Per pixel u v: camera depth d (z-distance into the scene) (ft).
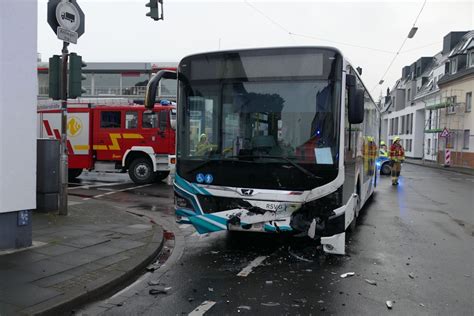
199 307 14.85
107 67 131.13
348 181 22.16
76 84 27.61
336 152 19.48
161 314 14.25
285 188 19.80
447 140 121.70
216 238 25.36
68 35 27.04
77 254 19.80
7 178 19.22
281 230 19.76
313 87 20.03
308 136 19.83
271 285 17.15
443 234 27.40
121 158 52.29
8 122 19.10
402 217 33.65
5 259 18.62
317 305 15.12
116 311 14.47
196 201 21.17
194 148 21.48
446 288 17.13
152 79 21.53
